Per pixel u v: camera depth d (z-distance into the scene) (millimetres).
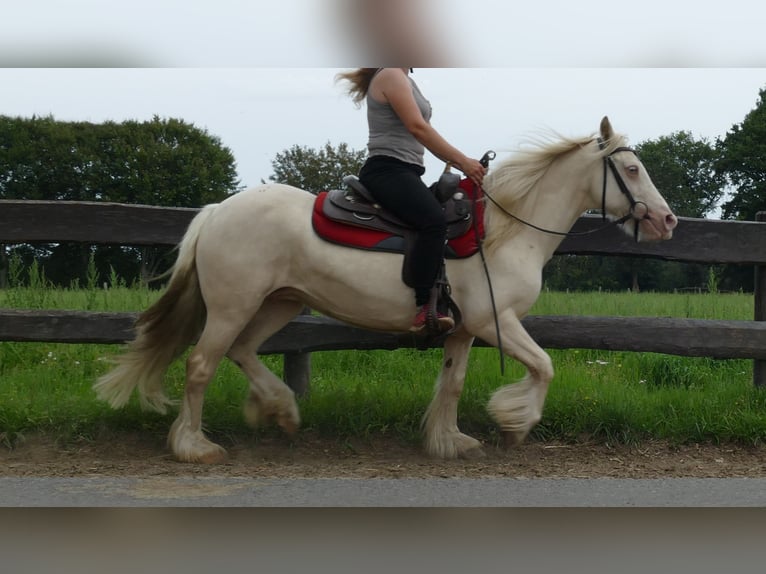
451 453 5520
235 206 5289
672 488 4660
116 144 44125
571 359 8477
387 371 7566
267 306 5602
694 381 7738
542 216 5449
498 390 5418
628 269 45125
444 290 5211
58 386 6641
